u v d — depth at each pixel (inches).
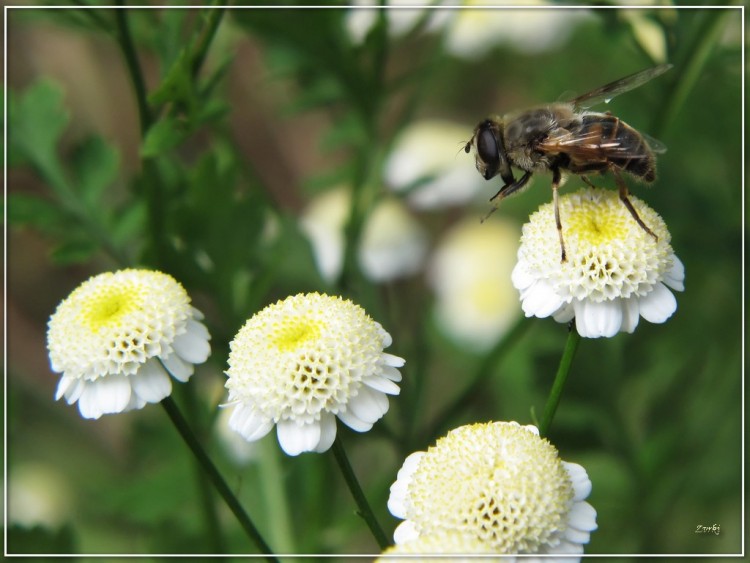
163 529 6.8
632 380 7.0
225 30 7.1
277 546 6.6
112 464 8.1
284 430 5.4
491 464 5.2
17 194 6.8
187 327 5.6
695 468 7.1
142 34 6.6
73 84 8.3
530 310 5.5
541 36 8.1
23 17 6.6
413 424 6.7
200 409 6.8
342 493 7.2
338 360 5.4
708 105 7.5
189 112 6.1
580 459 7.2
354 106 6.9
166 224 6.5
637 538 7.1
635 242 5.5
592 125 6.0
